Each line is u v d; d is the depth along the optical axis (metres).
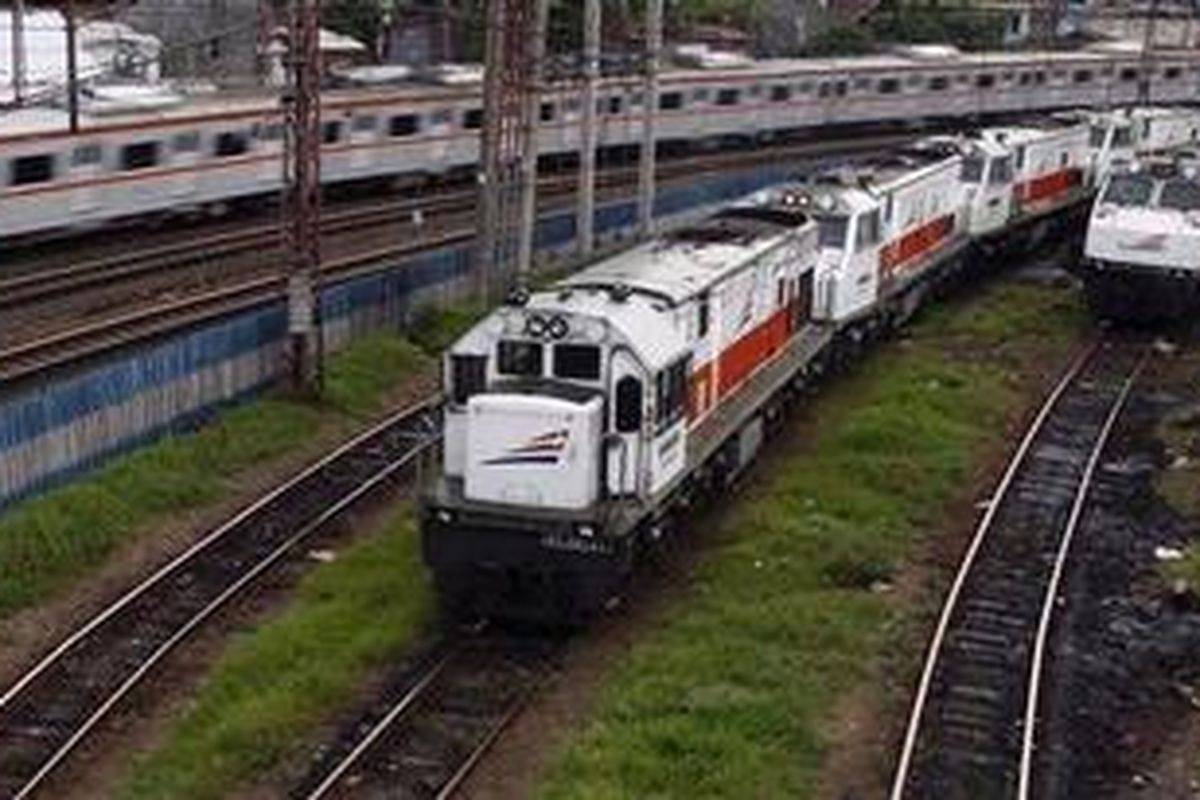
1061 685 27.98
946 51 97.88
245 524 34.47
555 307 29.17
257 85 68.94
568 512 28.44
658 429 29.78
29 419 34.25
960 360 50.41
